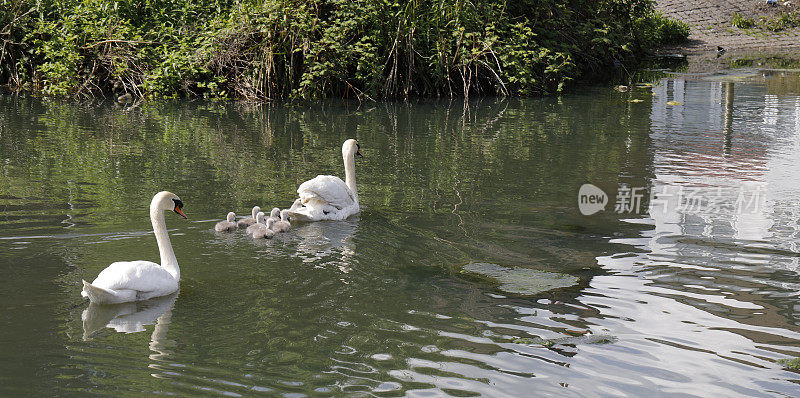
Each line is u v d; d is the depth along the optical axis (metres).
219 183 12.22
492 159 14.39
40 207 10.32
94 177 12.34
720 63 31.39
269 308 6.97
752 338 6.55
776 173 13.02
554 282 7.83
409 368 5.82
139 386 5.43
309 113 20.58
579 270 8.21
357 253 8.70
